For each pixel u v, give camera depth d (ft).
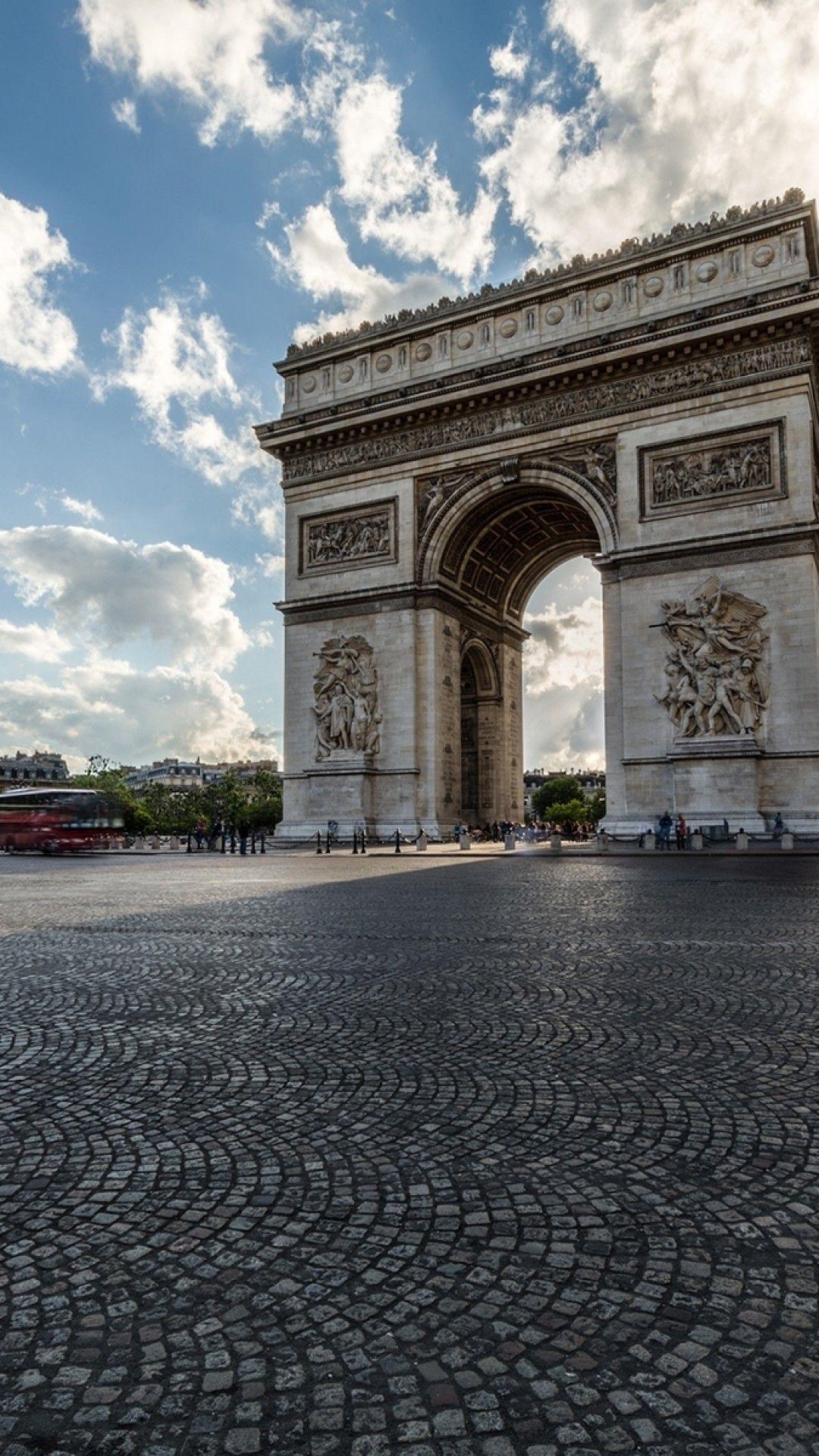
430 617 232.32
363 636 236.84
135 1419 13.93
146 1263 18.65
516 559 271.69
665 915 75.41
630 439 208.95
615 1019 39.22
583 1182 22.49
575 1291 17.44
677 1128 26.13
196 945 61.93
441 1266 18.44
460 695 259.80
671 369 205.98
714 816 188.03
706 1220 20.45
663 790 196.85
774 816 184.75
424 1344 15.83
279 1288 17.66
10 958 57.41
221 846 279.49
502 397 224.12
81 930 70.54
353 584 241.76
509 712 278.87
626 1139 25.34
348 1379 14.88
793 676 185.88
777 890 96.78
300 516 251.60
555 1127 26.32
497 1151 24.52
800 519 188.55
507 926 69.36
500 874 131.44
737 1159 23.93
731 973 49.11
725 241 202.08
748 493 194.90
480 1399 14.38
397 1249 19.11
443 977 48.75
